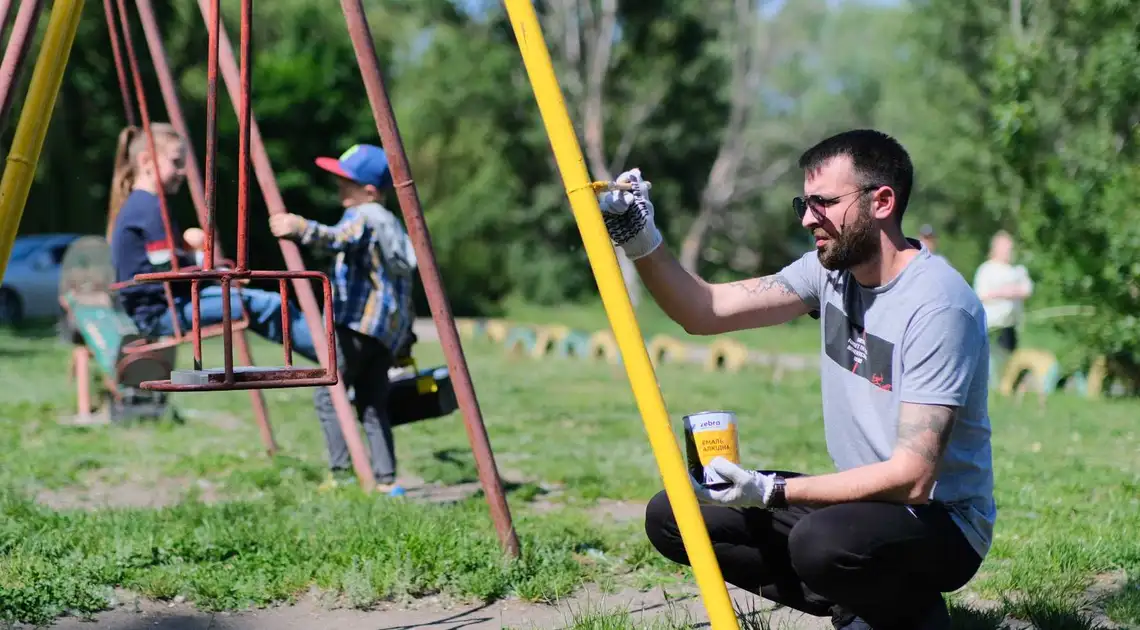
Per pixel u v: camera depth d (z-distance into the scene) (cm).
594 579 425
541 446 799
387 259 574
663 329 3394
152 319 638
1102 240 1210
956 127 2827
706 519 326
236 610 386
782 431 885
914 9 3008
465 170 4178
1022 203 1295
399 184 425
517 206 4309
